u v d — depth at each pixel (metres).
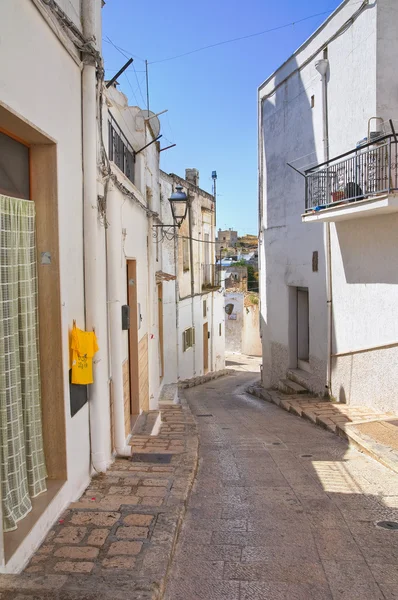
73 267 4.60
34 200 4.11
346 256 10.13
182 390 17.06
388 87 8.83
